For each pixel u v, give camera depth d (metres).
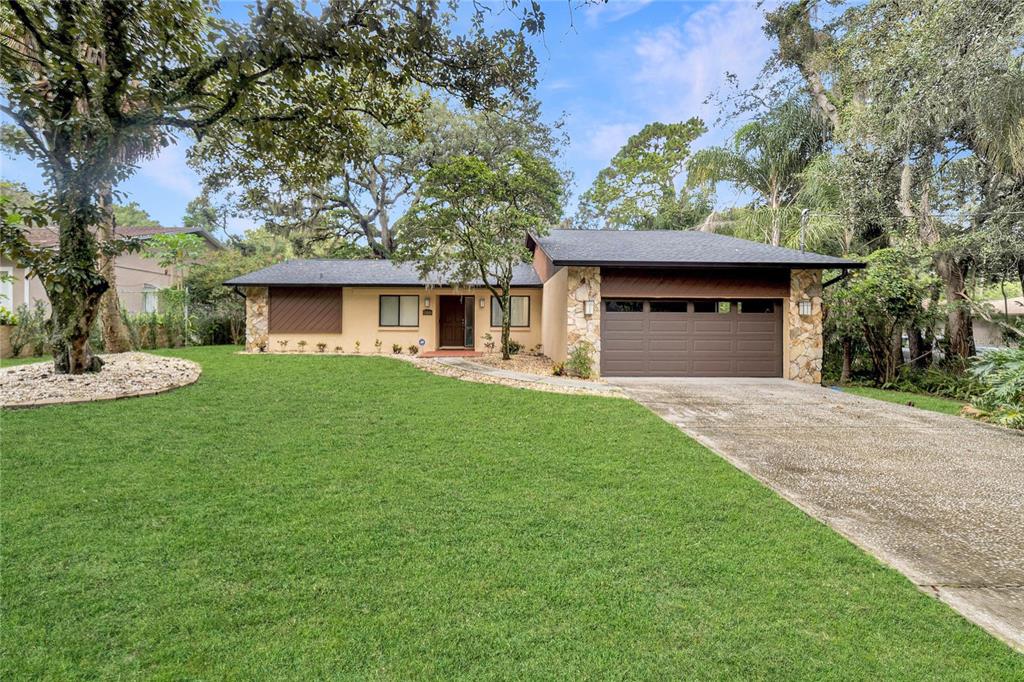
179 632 2.38
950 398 10.26
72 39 6.70
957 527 3.73
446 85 7.76
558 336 13.13
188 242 16.91
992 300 16.28
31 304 17.33
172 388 8.17
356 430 6.24
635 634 2.43
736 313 11.88
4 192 10.57
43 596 2.64
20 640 2.30
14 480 4.23
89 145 7.33
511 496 4.20
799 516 3.87
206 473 4.57
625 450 5.57
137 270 20.30
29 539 3.25
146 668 2.16
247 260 21.55
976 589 2.90
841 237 14.85
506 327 14.16
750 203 18.25
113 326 12.75
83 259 7.96
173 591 2.71
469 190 12.04
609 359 11.79
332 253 27.81
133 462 4.79
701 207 24.53
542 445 5.73
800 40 15.40
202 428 6.05
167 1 6.22
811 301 11.61
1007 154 9.60
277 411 7.11
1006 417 6.96
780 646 2.35
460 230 12.52
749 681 2.13
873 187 12.24
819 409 8.13
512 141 24.69
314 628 2.43
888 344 12.05
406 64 7.22
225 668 2.16
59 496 3.94
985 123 9.45
